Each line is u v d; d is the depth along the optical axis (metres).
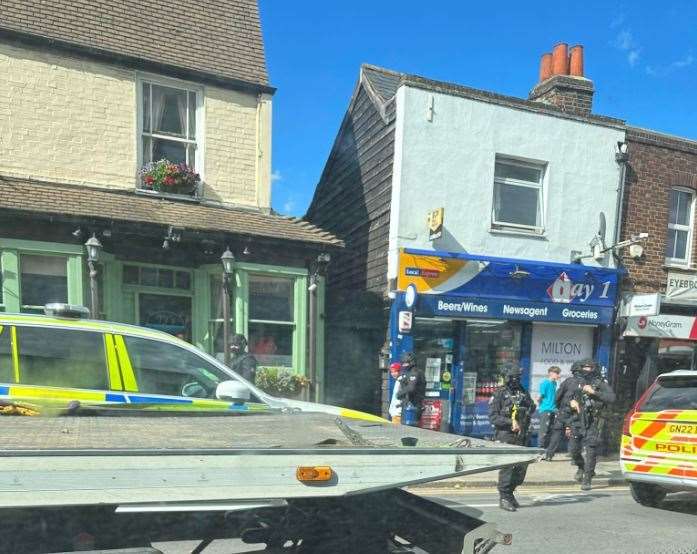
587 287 11.46
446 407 10.80
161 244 8.74
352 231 12.48
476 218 10.82
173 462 1.91
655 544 5.45
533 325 11.48
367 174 11.86
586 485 8.16
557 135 11.47
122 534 2.48
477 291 10.66
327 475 2.08
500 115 11.03
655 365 12.19
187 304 9.41
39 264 8.00
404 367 9.48
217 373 5.02
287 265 9.50
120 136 9.06
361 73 12.60
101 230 8.10
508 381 7.02
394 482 2.17
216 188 9.68
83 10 9.07
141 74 9.24
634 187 12.09
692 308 12.42
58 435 2.49
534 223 11.54
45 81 8.59
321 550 2.77
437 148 10.56
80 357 4.71
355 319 10.63
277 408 4.88
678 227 12.64
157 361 4.89
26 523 2.20
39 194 8.06
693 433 6.56
